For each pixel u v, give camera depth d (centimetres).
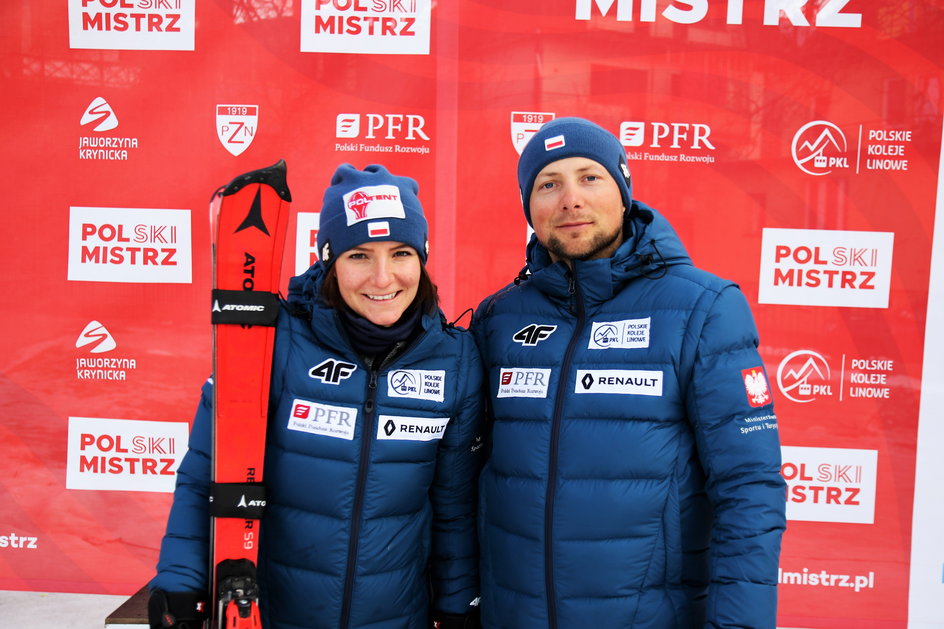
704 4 222
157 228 233
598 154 122
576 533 114
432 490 137
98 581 241
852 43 219
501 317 134
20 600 237
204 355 235
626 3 224
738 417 110
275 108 230
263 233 128
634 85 225
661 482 113
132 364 236
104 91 230
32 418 238
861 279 224
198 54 229
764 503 107
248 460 121
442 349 128
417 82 229
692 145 225
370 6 227
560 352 121
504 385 126
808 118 222
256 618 113
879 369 224
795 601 231
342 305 124
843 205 223
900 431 225
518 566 119
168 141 231
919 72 217
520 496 119
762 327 228
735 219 226
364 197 120
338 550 120
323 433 121
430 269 233
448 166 231
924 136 219
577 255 121
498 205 231
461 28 227
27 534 241
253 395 122
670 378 113
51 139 231
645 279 121
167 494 238
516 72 227
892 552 227
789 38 221
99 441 238
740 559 106
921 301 222
